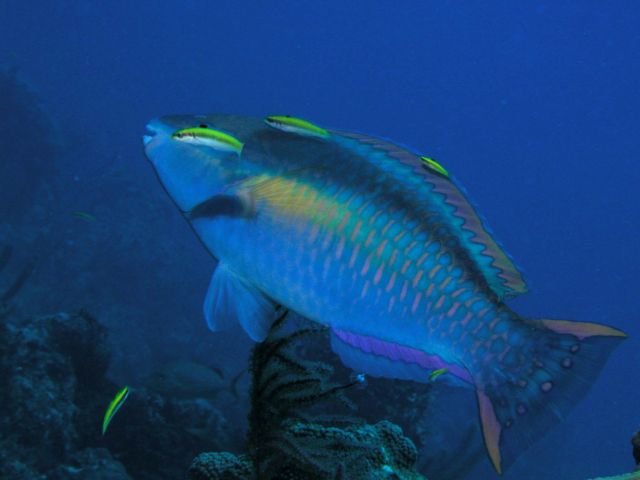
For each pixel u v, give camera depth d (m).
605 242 127.00
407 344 1.69
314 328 2.79
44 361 8.02
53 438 7.47
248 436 2.96
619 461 34.34
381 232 1.67
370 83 153.75
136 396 8.60
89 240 22.00
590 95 155.62
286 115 1.82
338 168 1.71
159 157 1.84
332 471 2.92
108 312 19.66
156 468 8.09
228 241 1.79
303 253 1.70
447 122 158.88
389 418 8.20
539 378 1.73
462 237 1.71
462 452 10.97
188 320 22.55
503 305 1.74
